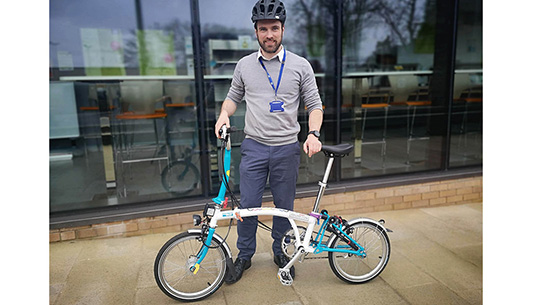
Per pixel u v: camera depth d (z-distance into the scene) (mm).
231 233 3264
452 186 3982
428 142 4027
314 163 3719
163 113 3387
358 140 3836
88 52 3176
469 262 2775
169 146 3436
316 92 2359
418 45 3812
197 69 3309
